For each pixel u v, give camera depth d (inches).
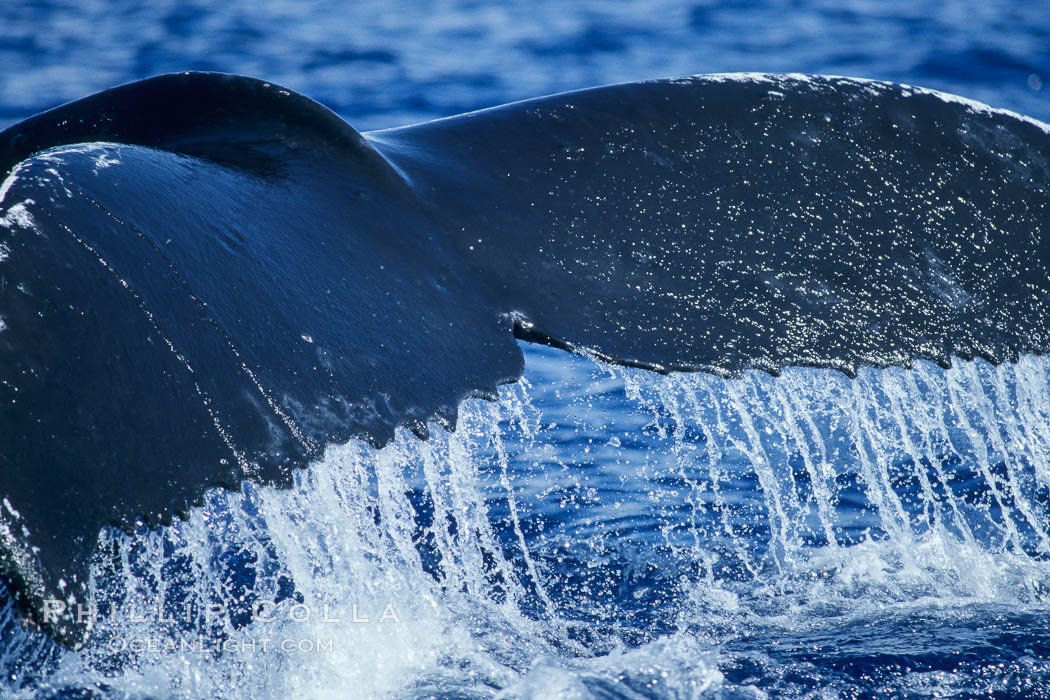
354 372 533.3
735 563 932.0
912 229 684.1
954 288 663.8
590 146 710.5
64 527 429.1
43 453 439.8
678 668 707.4
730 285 654.5
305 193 622.5
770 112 730.8
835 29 3750.0
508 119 727.1
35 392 450.0
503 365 582.9
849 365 634.2
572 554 948.0
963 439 1158.3
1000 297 662.5
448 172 680.4
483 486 1106.1
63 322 470.6
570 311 625.9
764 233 678.5
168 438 467.2
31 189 507.5
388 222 628.1
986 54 3388.3
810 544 981.2
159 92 696.4
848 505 1064.2
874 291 660.1
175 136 676.1
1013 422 773.3
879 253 674.8
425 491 1040.2
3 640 690.8
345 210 621.9
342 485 614.5
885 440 1163.9
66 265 486.3
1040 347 652.7
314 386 516.1
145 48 3415.4
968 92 3014.3
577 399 1331.2
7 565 413.7
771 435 1207.6
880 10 4055.1
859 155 711.1
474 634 755.4
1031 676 702.5
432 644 736.3
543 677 689.6
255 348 513.7
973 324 652.7
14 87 2930.6
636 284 645.9
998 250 677.9
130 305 491.2
